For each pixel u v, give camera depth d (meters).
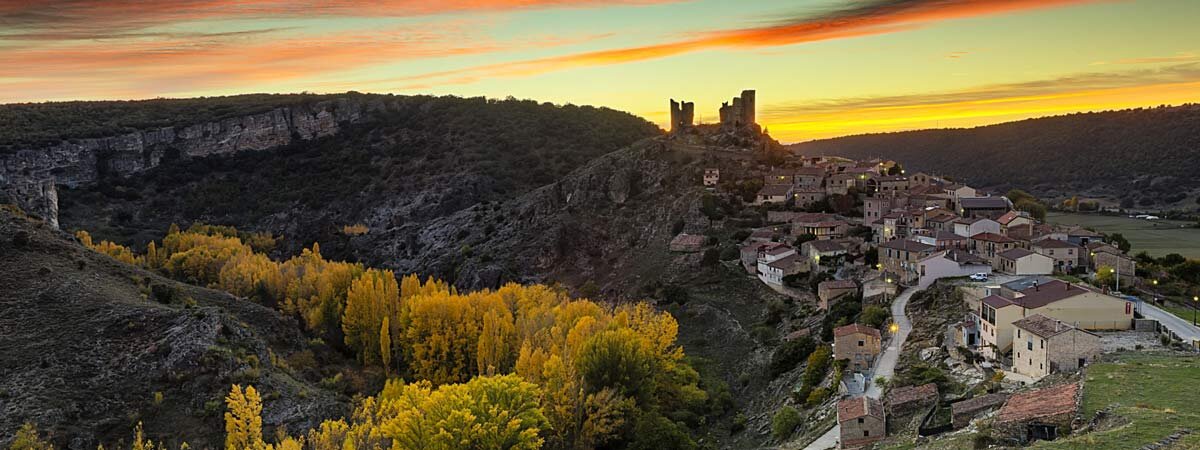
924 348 114.50
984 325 105.56
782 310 171.00
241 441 98.50
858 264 176.50
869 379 107.06
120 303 129.25
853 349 117.56
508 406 103.44
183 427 108.62
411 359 150.75
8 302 126.69
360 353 155.38
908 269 155.12
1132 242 198.75
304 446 108.44
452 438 95.44
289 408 115.81
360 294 155.88
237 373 118.44
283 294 184.75
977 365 101.12
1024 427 71.06
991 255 155.00
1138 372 81.56
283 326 152.12
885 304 141.62
